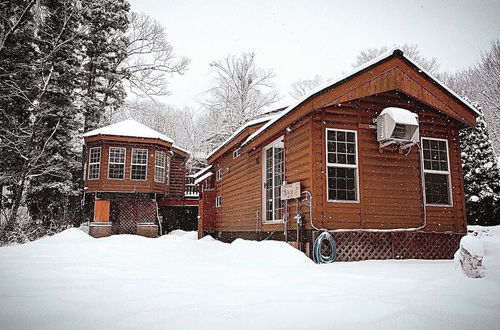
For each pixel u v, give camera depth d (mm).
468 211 17266
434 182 9578
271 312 3285
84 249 9273
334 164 8656
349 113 8938
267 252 7684
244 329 2857
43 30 20734
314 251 7988
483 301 3680
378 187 8828
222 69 33156
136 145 21234
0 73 18438
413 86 8945
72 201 23219
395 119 8391
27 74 19188
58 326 2922
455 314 3238
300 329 2861
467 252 4996
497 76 32594
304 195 8805
